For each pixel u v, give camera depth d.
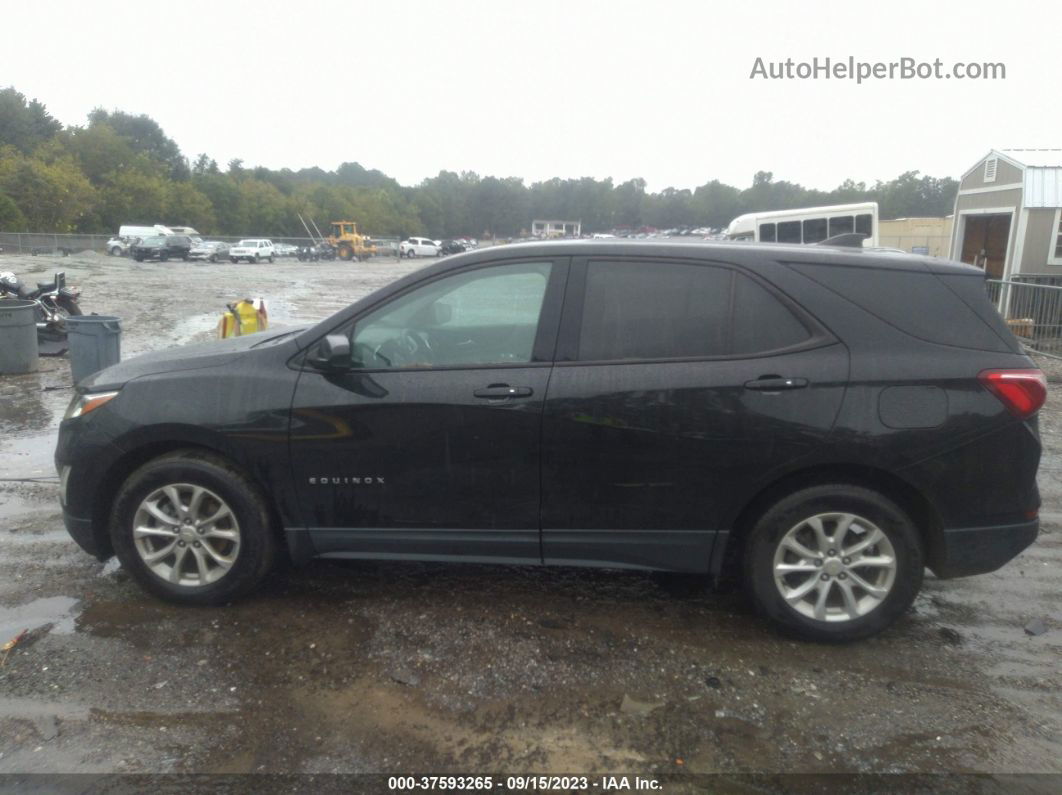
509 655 3.64
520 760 2.95
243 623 3.91
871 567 3.70
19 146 87.69
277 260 66.00
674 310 3.73
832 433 3.54
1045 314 13.18
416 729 3.12
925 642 3.84
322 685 3.40
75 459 3.99
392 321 3.91
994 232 18.88
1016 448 3.57
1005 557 3.64
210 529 3.99
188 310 19.69
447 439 3.77
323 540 3.95
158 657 3.59
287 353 3.94
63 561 4.62
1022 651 3.78
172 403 3.90
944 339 3.61
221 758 2.94
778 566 3.71
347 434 3.81
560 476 3.74
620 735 3.10
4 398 8.84
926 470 3.54
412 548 3.92
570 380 3.69
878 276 3.69
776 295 3.67
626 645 3.75
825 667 3.60
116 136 86.44
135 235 59.56
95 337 8.88
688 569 3.80
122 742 3.02
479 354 3.83
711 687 3.42
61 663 3.53
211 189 86.50
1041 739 3.11
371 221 101.06
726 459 3.62
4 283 11.91
